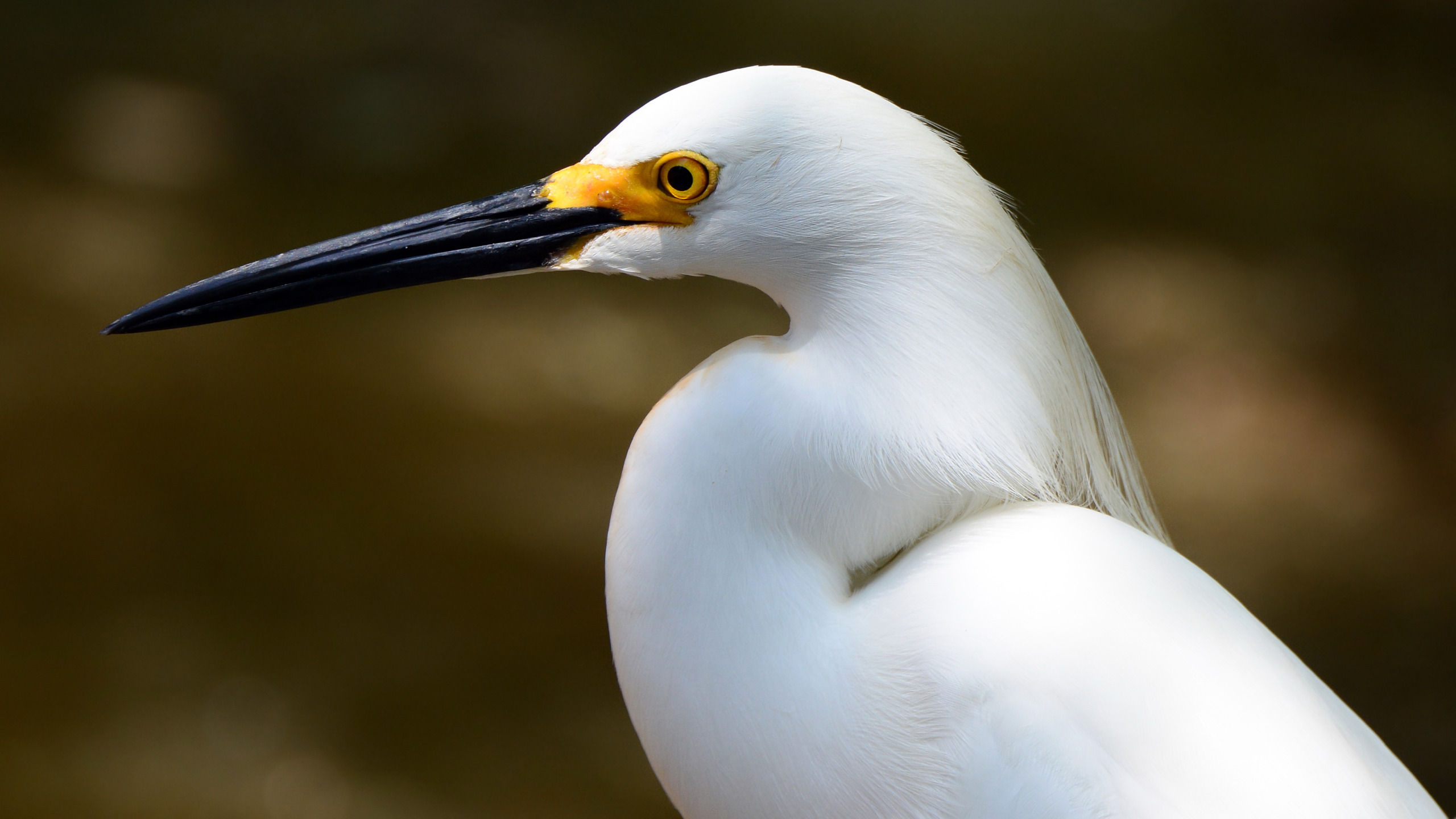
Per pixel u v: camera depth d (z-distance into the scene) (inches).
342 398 122.0
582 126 164.4
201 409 117.6
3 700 86.5
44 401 114.0
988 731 72.1
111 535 102.0
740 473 72.4
